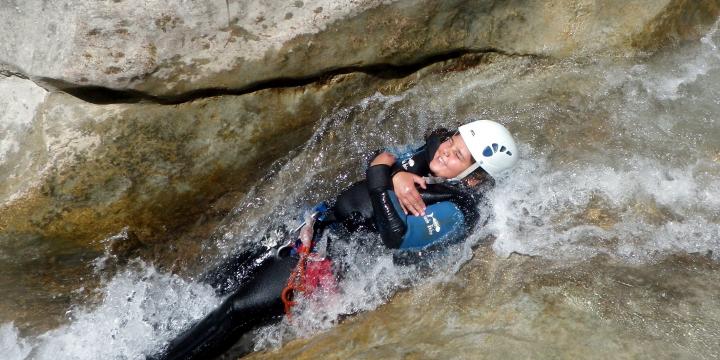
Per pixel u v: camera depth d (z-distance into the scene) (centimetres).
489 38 390
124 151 334
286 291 362
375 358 301
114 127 329
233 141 357
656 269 328
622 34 404
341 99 375
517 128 411
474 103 409
